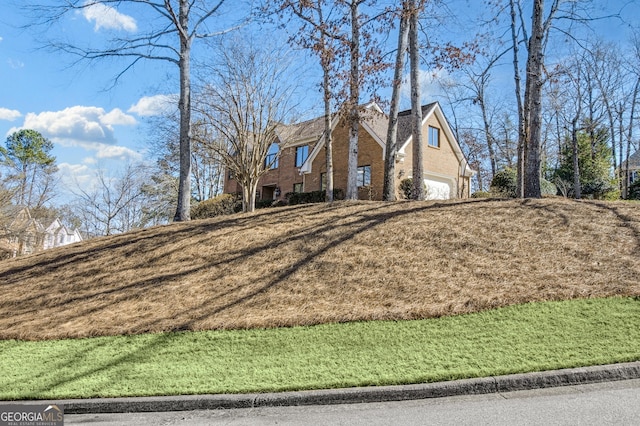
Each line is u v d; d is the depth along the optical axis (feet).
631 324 20.67
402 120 85.61
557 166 115.96
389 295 27.20
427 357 19.45
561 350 18.85
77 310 29.99
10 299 33.76
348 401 16.70
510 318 22.57
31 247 109.81
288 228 40.40
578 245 30.83
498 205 40.70
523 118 58.75
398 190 72.23
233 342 22.99
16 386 19.44
